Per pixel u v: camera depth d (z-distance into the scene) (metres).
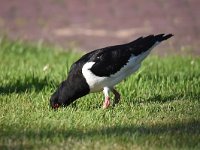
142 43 12.62
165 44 21.38
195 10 26.19
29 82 14.49
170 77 14.90
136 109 12.23
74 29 24.17
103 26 24.38
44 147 9.84
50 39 22.77
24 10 26.94
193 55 19.34
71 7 27.33
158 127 11.00
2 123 11.20
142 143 10.00
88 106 12.59
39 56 19.34
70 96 12.12
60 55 19.55
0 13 26.48
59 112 11.83
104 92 12.33
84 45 21.88
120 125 11.09
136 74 14.73
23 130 10.76
